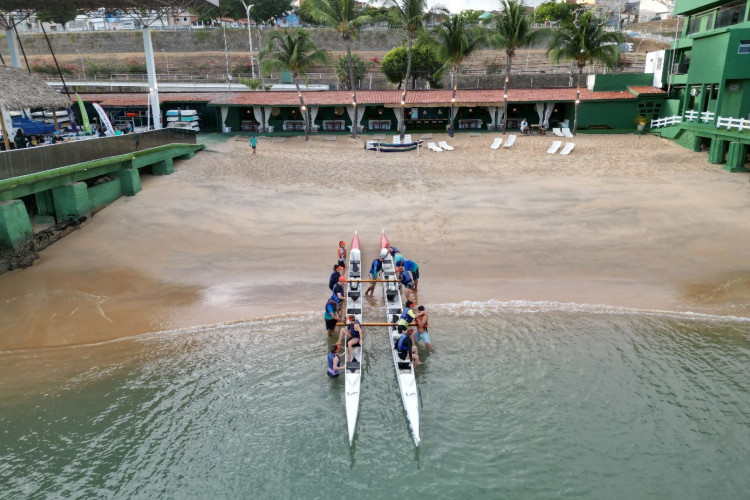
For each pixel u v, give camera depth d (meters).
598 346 15.38
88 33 74.94
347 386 13.32
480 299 18.30
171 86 55.31
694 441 11.70
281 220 25.00
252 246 22.52
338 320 16.00
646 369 14.26
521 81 56.53
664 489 10.49
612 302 17.94
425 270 20.52
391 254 19.55
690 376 13.92
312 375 14.35
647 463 11.15
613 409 12.77
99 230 23.14
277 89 56.50
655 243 21.83
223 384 13.95
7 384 13.89
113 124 40.09
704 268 19.83
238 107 46.22
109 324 16.84
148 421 12.59
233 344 15.83
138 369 14.59
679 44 39.72
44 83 25.11
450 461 11.39
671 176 29.61
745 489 10.46
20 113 34.91
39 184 21.39
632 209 24.84
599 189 27.80
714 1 36.41
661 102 42.81
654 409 12.73
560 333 16.11
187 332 16.48
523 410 12.84
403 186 29.69
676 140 37.38
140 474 11.09
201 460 11.47
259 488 10.77
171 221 24.36
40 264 20.25
